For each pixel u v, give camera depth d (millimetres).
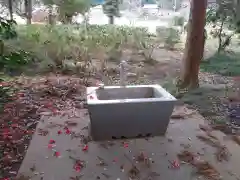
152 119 3053
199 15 4691
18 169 2512
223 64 6746
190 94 4703
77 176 2408
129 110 2918
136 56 7531
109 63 6859
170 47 9008
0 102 4129
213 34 8789
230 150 2900
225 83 5445
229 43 8094
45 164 2576
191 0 4738
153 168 2551
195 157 2744
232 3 7570
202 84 5293
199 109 4105
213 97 4605
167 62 7105
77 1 9523
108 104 2830
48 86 5035
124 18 13703
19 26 7941
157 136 3176
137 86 3359
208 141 3086
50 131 3256
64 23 9586
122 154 2779
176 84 5070
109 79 5582
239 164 2643
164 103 2967
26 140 3059
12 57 5027
